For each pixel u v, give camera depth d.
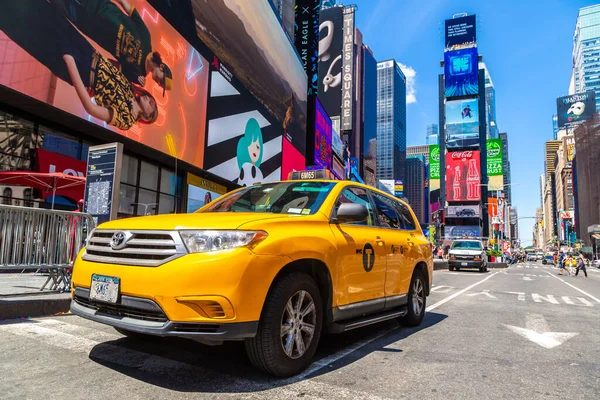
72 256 6.34
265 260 3.06
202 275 2.85
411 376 3.48
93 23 10.71
